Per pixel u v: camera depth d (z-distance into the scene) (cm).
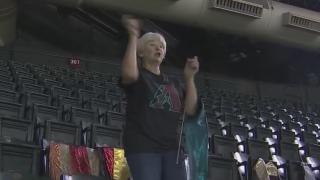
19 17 690
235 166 264
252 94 832
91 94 414
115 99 421
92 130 268
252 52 877
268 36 686
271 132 395
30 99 323
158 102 127
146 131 124
